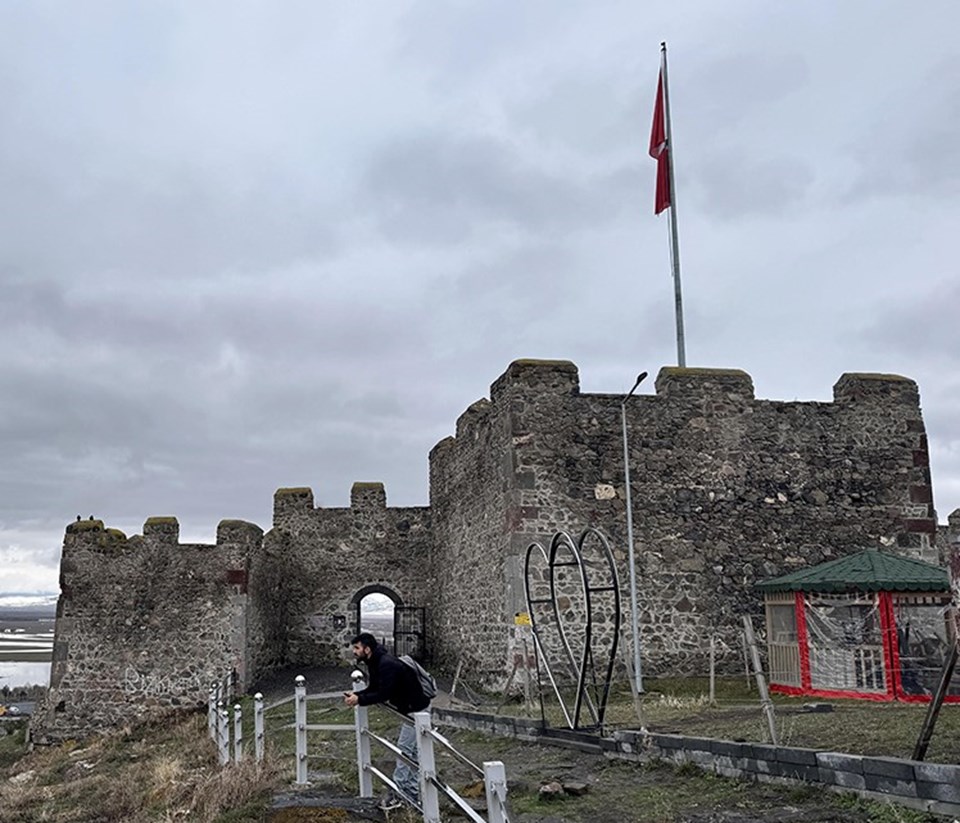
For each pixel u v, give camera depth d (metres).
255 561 25.05
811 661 16.56
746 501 19.67
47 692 24.09
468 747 12.32
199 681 23.33
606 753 10.45
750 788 8.16
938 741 9.32
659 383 20.34
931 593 16.05
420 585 29.89
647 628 18.81
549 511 18.92
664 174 23.52
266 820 8.48
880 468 20.28
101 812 11.98
